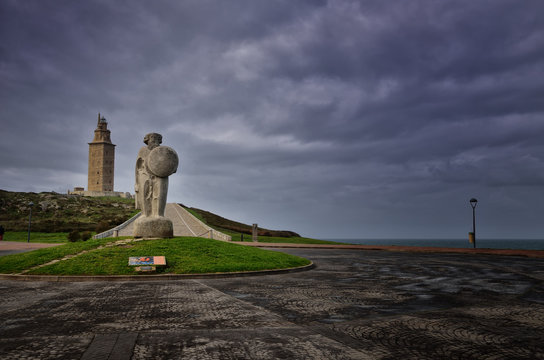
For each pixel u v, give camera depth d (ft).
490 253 94.79
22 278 43.39
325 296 33.63
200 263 50.75
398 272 53.52
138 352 17.79
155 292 35.35
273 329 22.22
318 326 23.02
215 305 29.27
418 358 17.37
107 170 408.67
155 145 66.64
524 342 20.01
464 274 51.08
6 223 181.27
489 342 19.97
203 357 17.19
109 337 20.22
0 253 79.51
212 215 258.16
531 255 84.79
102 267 46.80
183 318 24.88
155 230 62.80
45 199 264.31
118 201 312.29
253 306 28.96
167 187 65.26
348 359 17.11
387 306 29.32
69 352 17.69
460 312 27.30
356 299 32.24
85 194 375.04
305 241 160.76
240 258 56.34
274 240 152.35
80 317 24.99
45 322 23.54
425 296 33.91
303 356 17.44
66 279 43.09
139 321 23.97
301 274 51.06
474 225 110.42
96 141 406.82
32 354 17.38
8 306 28.58
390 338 20.54
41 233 164.25
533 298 33.19
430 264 65.57
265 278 46.62
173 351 17.99
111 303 29.89
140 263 46.88
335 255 88.02
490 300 32.14
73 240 114.62
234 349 18.38
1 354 17.33
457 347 19.06
